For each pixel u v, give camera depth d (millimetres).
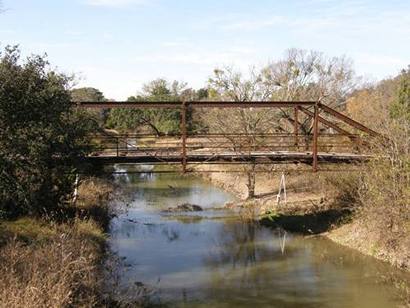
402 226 18438
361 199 20422
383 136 20875
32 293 10242
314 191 28547
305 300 14930
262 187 32969
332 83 39438
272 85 35969
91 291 12367
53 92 18766
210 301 14867
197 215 27578
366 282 16328
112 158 21594
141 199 32844
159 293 15398
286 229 23859
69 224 18297
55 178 19203
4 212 17484
